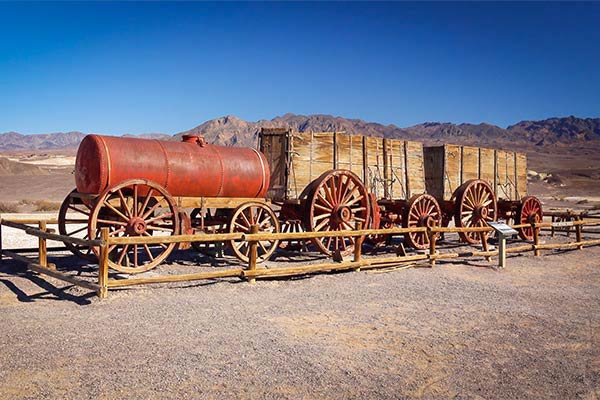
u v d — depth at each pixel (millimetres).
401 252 12453
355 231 11031
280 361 5648
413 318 7582
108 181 9977
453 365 5770
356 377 5316
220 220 12438
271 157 13258
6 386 4801
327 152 13578
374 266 11688
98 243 7879
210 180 11266
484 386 5234
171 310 7453
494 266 12555
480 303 8664
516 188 19625
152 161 10484
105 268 7914
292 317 7395
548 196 70438
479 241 17016
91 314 7141
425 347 6320
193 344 6066
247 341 6254
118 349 5812
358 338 6570
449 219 17609
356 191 13820
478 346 6434
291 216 13523
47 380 4953
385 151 14961
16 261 11258
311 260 12727
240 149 12234
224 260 12242
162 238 8453
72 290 8578
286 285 9516
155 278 8336
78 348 5809
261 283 9562
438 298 8930
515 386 5262
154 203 10594
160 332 6457
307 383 5113
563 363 5949
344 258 12836
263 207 12070
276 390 4930
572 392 5160
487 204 17281
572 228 23562
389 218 15062
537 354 6227
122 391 4762
